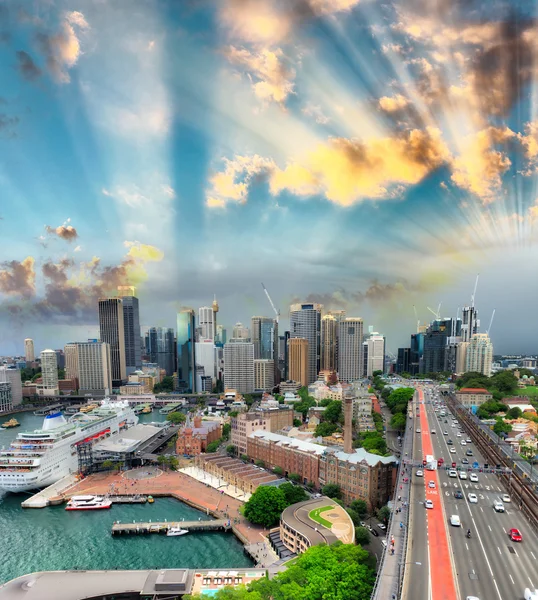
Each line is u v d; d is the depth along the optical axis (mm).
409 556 132500
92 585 179625
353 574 141625
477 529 150750
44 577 186375
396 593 113875
